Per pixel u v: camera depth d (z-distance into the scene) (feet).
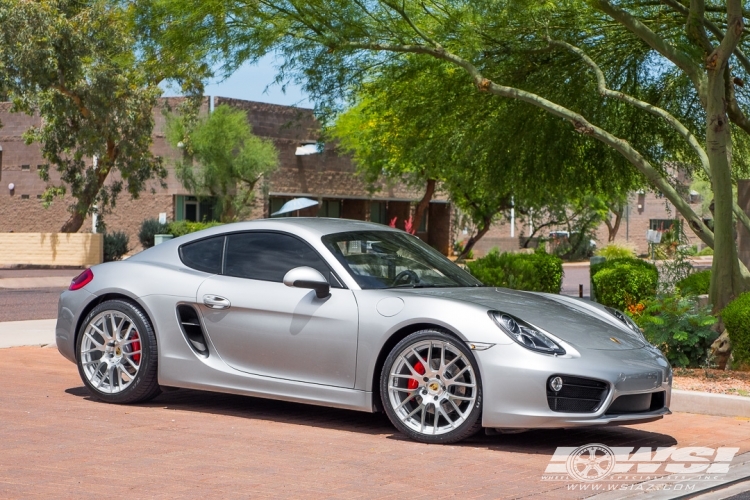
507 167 49.85
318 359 21.01
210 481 15.94
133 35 42.09
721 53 31.07
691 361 30.96
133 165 108.88
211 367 22.38
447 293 21.12
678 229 45.06
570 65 46.26
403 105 47.65
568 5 42.04
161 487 15.46
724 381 27.89
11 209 148.46
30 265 109.29
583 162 50.55
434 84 46.50
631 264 44.45
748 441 20.89
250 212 135.13
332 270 21.59
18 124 147.02
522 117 46.91
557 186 51.19
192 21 38.60
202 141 126.00
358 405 20.52
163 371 22.97
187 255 23.68
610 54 46.91
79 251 112.68
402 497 15.23
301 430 20.88
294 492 15.35
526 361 18.80
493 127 47.21
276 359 21.61
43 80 96.84
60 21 95.40
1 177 148.87
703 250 153.99
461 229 164.96
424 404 19.74
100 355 24.07
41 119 144.15
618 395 19.01
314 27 39.60
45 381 27.04
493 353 19.03
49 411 22.33
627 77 47.85
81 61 97.40
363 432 20.83
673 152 50.08
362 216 156.25
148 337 23.08
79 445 18.62
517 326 19.43
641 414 19.58
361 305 20.66
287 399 21.40
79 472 16.42
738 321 29.55
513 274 49.34
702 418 23.72
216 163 127.13
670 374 20.71
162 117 137.90
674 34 45.52
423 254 23.63
